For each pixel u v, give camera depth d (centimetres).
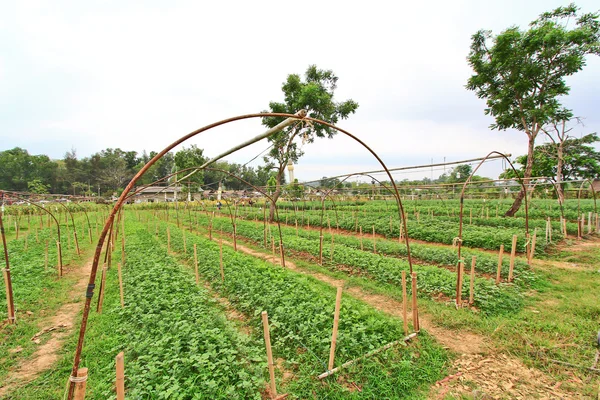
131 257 1142
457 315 603
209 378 387
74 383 270
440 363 451
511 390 398
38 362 481
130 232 1905
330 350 422
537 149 2602
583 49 1342
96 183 8044
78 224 2405
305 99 1792
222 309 668
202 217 2909
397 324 541
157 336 496
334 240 1418
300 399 383
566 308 621
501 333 532
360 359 439
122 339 521
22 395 402
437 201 2922
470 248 1187
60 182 7638
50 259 1101
